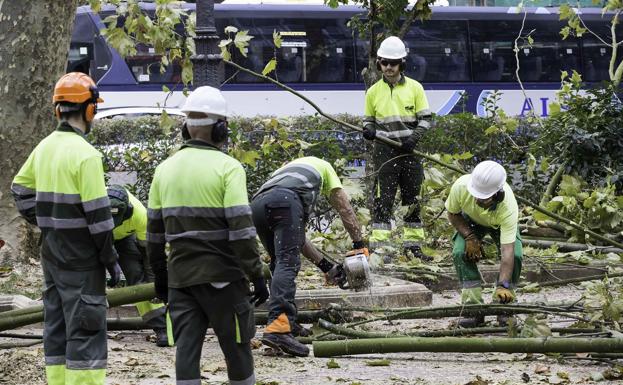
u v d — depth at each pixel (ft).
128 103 136.67
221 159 30.17
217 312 30.04
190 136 31.27
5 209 66.28
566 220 56.95
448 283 64.13
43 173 31.81
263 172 81.76
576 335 43.57
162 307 45.70
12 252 66.08
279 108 143.54
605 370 39.40
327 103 144.36
